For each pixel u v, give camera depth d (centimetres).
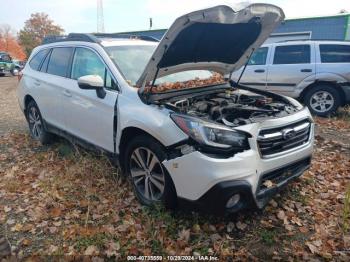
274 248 291
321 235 306
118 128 363
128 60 409
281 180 322
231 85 467
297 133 331
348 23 1448
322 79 742
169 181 310
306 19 1542
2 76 2519
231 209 290
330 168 452
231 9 317
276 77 803
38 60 557
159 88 367
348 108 772
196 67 416
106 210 351
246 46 420
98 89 387
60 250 293
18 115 850
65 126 477
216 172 276
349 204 339
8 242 307
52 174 443
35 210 356
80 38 461
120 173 407
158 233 307
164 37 309
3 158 515
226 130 286
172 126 302
